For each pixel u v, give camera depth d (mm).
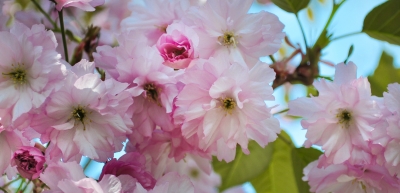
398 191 431
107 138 409
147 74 409
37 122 398
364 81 429
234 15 424
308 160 475
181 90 410
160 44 414
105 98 398
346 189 442
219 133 417
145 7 448
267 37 423
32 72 397
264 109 407
